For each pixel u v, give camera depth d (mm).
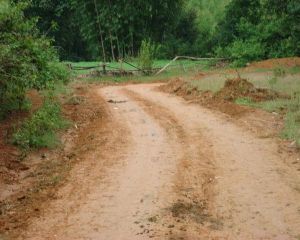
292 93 16266
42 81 12641
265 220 7449
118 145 11844
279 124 12875
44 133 12156
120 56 39219
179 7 41250
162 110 15930
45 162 10711
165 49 39219
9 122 12781
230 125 13336
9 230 7395
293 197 8281
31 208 8227
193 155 10812
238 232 7078
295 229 7129
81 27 42812
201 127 13289
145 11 39562
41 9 43656
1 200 8609
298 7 24062
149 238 6930
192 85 19703
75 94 19500
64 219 7727
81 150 11578
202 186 8914
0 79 11852
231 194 8500
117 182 9273
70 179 9586
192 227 7258
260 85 17891
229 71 26312
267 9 26688
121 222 7516
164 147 11523
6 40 11883
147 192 8688
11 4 13914
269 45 31094
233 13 36906
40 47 12922
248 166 9953
